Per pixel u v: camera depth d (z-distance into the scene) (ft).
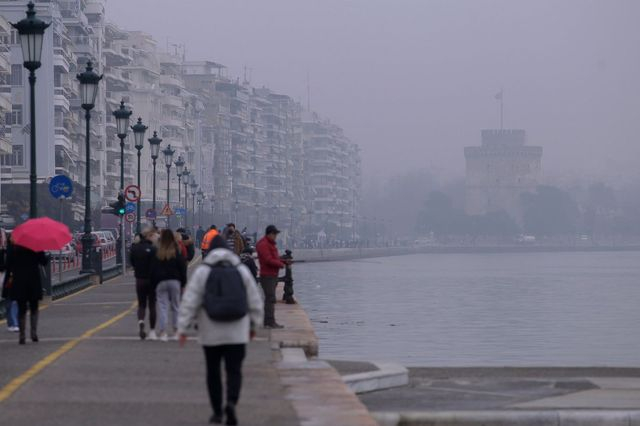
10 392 121.08
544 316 488.85
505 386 155.43
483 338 365.81
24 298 171.42
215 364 106.01
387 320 449.48
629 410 132.98
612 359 297.94
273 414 110.63
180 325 105.19
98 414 109.09
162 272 175.32
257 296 106.11
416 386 155.22
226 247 113.29
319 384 130.52
